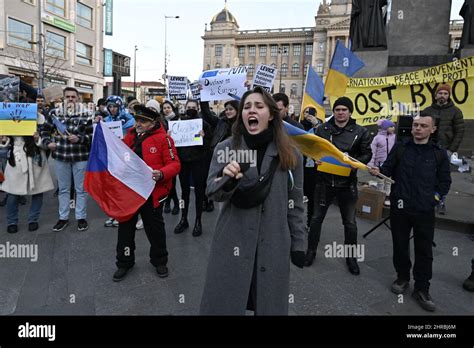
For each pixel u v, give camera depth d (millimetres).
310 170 4730
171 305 2871
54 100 7148
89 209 5586
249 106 1843
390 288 3258
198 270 3537
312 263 3787
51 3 25953
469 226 4719
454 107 5070
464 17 7789
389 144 6043
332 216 5535
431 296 3113
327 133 3713
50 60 26031
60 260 3670
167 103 6070
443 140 5105
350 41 8484
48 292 3027
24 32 23719
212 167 1937
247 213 1828
